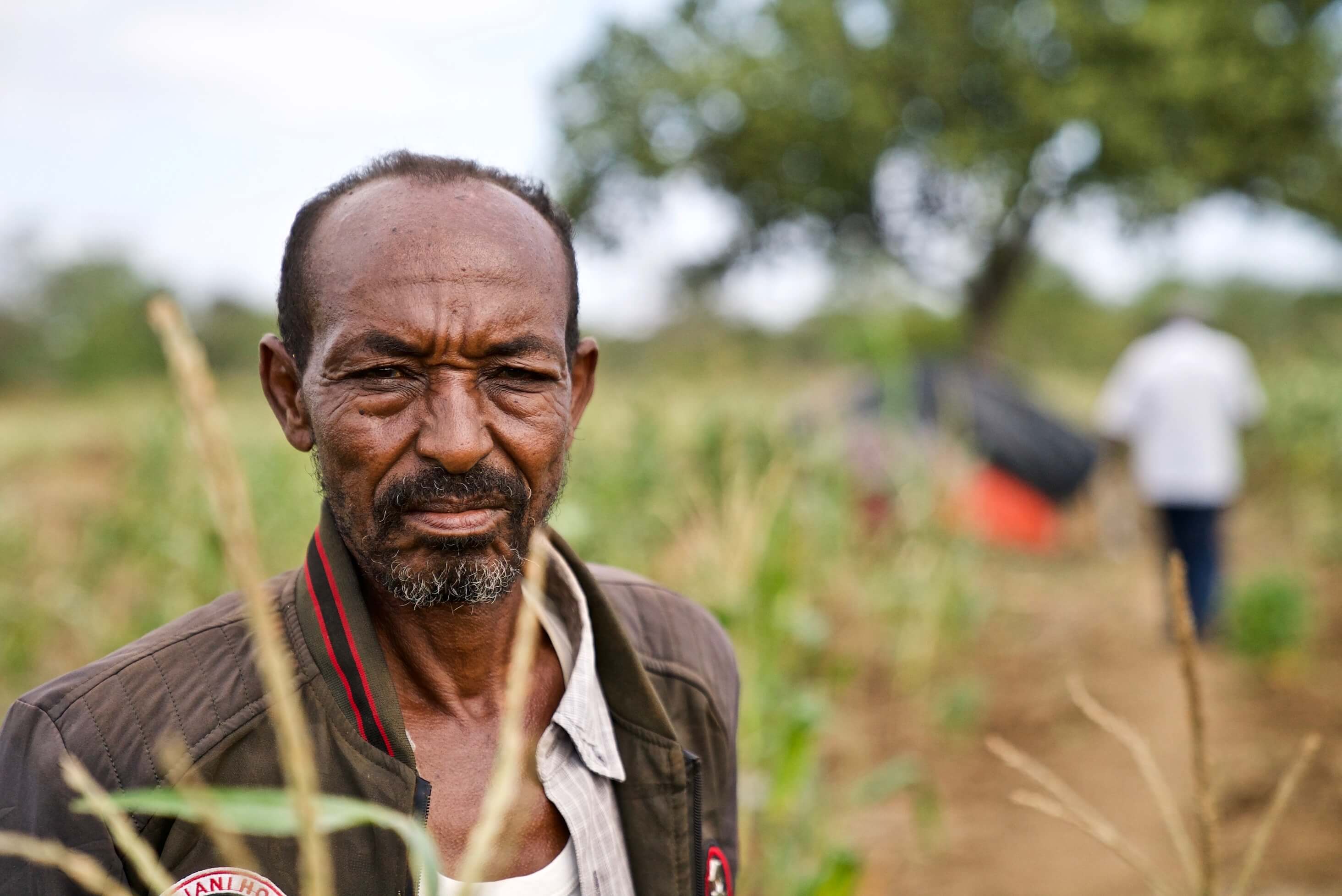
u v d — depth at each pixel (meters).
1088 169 17.28
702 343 8.23
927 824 3.77
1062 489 8.52
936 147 16.16
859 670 5.32
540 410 1.15
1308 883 3.32
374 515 1.11
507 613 1.23
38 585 5.12
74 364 27.80
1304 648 5.71
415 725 1.21
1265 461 11.38
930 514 6.04
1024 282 31.28
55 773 1.04
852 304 9.30
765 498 4.17
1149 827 3.79
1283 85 15.95
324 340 1.13
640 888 1.26
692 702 1.41
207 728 1.08
